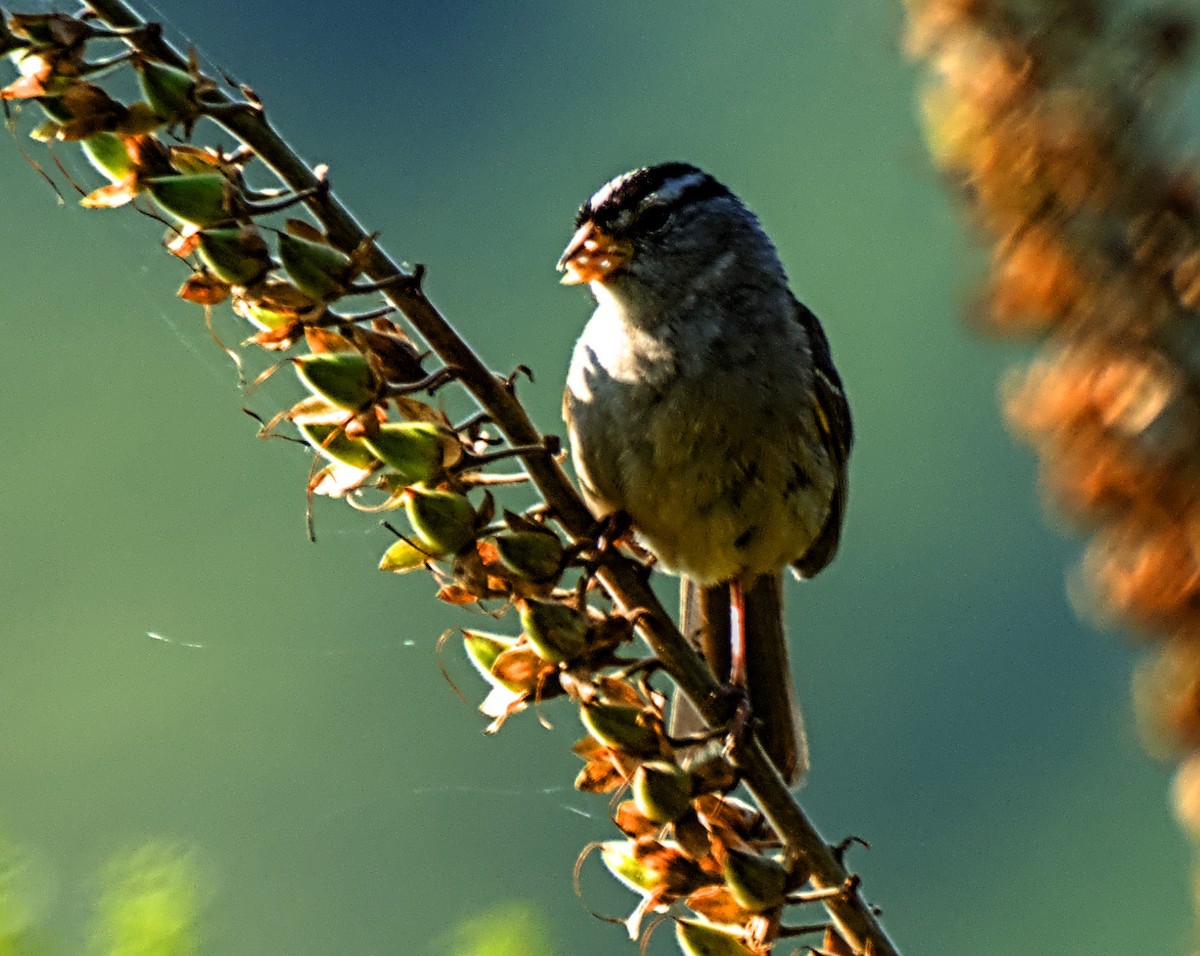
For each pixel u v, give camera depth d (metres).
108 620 18.20
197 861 4.06
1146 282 5.13
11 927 3.77
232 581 18.70
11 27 4.59
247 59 23.55
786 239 25.78
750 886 4.78
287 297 4.81
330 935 14.03
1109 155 5.14
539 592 5.02
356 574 18.80
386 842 15.62
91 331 19.73
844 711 21.97
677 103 26.05
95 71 4.67
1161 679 5.12
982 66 5.31
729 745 5.01
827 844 5.01
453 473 4.98
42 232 19.55
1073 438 5.19
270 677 17.92
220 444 19.12
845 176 25.78
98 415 19.67
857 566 23.78
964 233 5.43
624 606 5.40
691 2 26.55
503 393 5.21
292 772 16.95
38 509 18.53
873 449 24.89
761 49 26.53
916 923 20.09
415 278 5.01
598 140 25.91
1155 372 5.10
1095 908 19.64
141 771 16.75
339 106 24.33
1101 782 20.48
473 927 4.24
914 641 22.64
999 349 5.46
